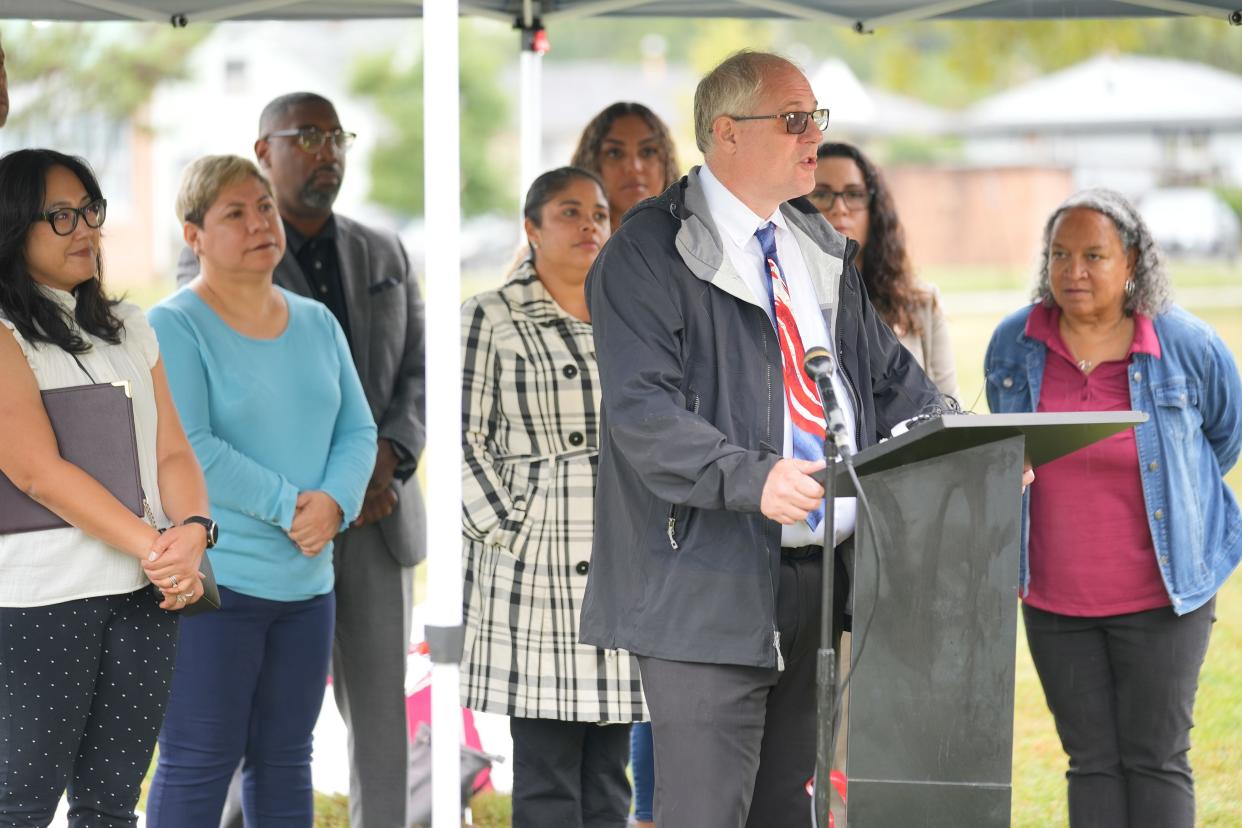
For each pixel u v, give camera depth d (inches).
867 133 1509.6
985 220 1428.4
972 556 156.4
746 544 171.3
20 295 182.4
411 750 267.1
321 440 233.8
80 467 182.1
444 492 175.3
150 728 188.5
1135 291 225.3
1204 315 954.7
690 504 164.7
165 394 198.7
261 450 227.5
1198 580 220.4
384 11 284.8
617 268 175.9
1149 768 223.5
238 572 219.8
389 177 1439.5
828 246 188.1
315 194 257.9
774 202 181.8
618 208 287.4
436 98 174.2
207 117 1466.5
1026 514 226.8
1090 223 223.5
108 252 1439.5
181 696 216.4
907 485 154.9
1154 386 222.8
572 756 225.9
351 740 253.0
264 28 1480.1
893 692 156.2
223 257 229.0
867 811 156.9
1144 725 222.8
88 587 181.6
